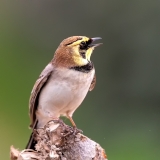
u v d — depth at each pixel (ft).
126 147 53.47
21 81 63.05
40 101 32.60
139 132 56.13
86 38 32.94
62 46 32.65
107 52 60.34
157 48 58.13
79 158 28.04
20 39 66.69
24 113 59.31
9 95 61.11
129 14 59.72
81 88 31.94
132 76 59.16
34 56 65.10
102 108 58.80
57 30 64.59
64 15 63.98
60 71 31.91
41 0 65.87
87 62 32.40
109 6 60.75
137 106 58.39
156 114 57.36
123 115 58.29
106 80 59.82
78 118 57.67
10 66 64.49
